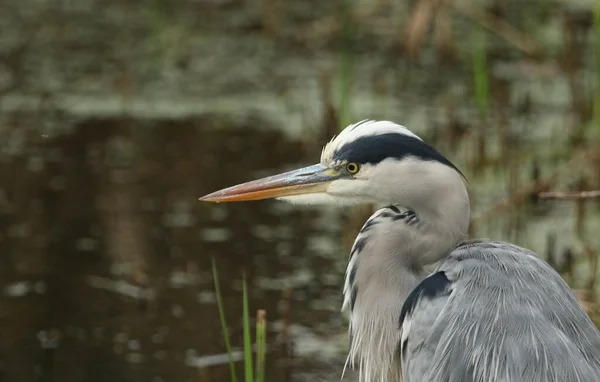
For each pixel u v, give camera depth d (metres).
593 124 14.04
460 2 16.55
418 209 7.16
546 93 15.08
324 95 14.56
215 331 10.02
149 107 15.24
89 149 13.95
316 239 11.89
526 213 11.88
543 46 16.06
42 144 14.07
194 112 15.08
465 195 7.14
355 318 7.33
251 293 10.68
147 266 11.20
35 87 15.84
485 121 14.06
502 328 6.32
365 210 11.59
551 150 13.29
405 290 7.15
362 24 17.27
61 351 9.66
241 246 11.69
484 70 14.24
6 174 13.23
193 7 18.67
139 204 12.55
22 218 12.23
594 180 11.95
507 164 12.91
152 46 17.20
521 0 16.91
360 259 7.30
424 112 14.60
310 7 18.17
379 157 7.20
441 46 16.00
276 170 13.09
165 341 9.84
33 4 18.97
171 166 13.39
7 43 17.27
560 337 6.24
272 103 15.26
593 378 6.10
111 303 10.55
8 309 10.41
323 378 9.13
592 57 15.76
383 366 7.21
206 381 9.13
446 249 7.14
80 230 11.98
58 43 17.33
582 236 11.34
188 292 10.74
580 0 16.14
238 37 17.48
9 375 9.21
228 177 12.93
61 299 10.59
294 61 16.56
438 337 6.49
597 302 9.77
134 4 19.09
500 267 6.66
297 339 9.83
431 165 7.11
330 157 7.43
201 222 12.30
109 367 9.38
